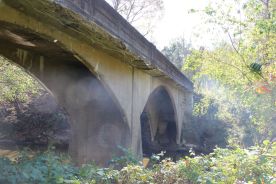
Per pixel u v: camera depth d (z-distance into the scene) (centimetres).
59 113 1705
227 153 532
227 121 1894
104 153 930
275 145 564
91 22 564
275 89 598
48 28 582
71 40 653
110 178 458
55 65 938
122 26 733
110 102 952
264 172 433
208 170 495
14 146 1509
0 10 477
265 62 682
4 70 1148
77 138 964
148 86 1154
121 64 895
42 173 418
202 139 1938
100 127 950
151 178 461
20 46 767
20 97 1264
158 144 1916
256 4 698
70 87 972
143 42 902
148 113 1909
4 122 1664
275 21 610
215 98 1909
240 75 797
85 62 721
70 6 500
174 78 1441
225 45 859
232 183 407
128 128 937
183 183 443
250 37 720
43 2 465
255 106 677
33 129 1642
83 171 464
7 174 399
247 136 1268
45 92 1756
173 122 1967
